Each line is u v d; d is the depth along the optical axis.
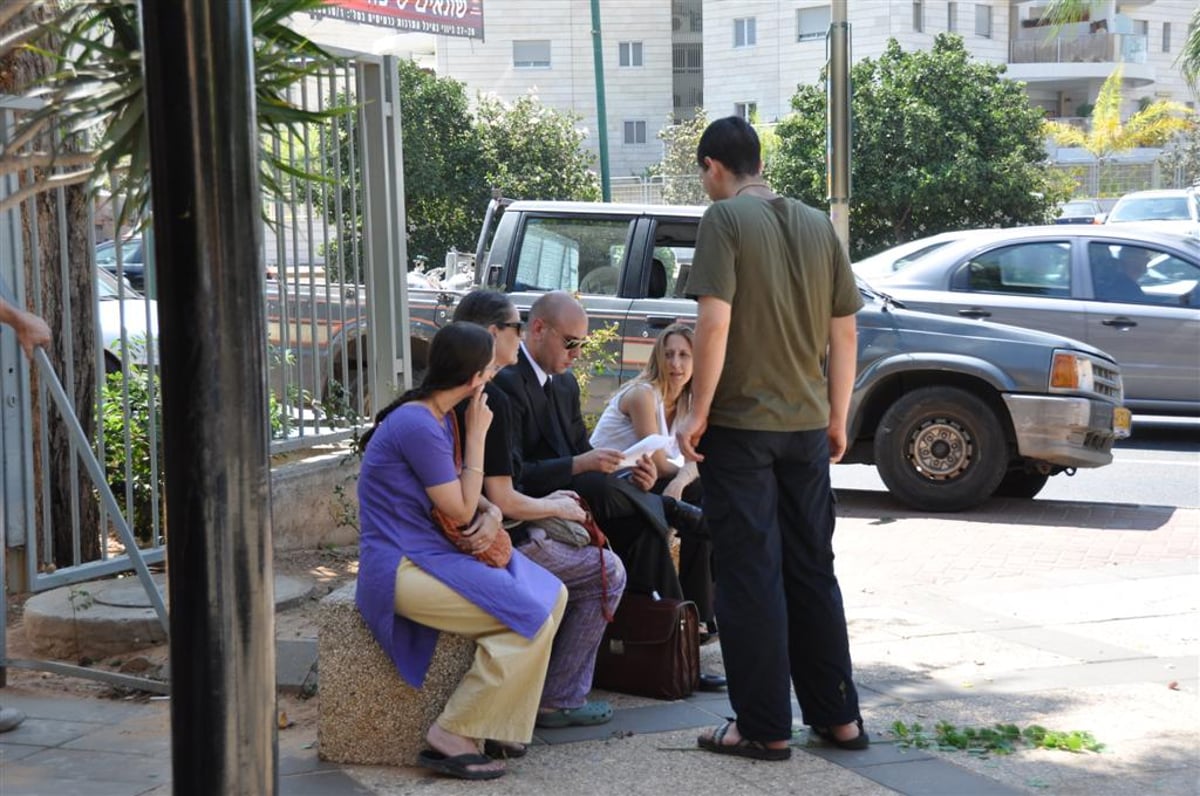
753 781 4.47
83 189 6.86
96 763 4.62
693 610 5.45
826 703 4.76
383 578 4.49
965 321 9.66
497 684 4.45
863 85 31.47
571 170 36.12
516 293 10.10
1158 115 47.88
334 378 8.52
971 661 5.96
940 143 30.95
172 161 2.51
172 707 2.61
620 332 9.81
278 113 4.30
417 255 34.69
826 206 31.95
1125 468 12.02
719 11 50.53
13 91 6.53
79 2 4.36
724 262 4.54
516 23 51.97
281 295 7.65
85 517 7.32
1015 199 30.95
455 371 4.54
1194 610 6.88
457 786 4.41
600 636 5.02
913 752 4.77
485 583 4.47
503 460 4.82
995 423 9.50
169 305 2.54
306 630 6.04
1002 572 7.86
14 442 6.46
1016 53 50.28
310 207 7.75
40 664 5.34
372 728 4.58
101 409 6.77
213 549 2.56
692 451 4.55
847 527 9.23
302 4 4.32
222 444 2.55
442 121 34.75
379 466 4.57
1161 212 26.50
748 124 4.86
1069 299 12.41
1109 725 5.08
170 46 2.49
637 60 53.06
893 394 9.93
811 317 4.66
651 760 4.67
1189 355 12.22
